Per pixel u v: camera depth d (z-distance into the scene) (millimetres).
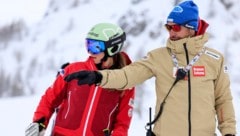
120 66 3898
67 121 3809
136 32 40938
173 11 3658
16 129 12078
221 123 3666
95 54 3812
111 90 3799
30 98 23109
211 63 3604
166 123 3520
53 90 3912
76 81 3836
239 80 23812
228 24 36625
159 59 3625
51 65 41938
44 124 3904
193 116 3480
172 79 3561
